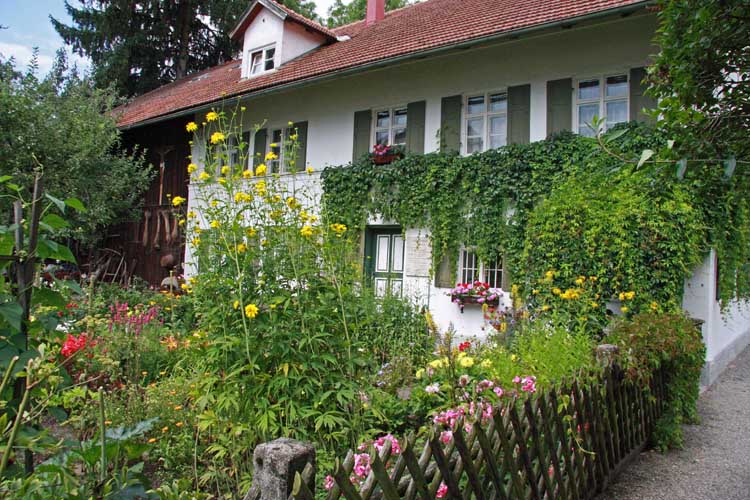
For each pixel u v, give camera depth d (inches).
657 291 289.4
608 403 149.8
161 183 681.0
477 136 421.1
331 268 146.1
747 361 383.9
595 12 320.2
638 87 346.6
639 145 323.9
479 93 420.5
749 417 241.1
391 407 153.6
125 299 382.6
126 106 887.7
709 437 209.8
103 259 680.4
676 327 188.1
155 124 677.3
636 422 174.9
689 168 116.9
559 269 328.8
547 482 111.1
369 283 341.1
